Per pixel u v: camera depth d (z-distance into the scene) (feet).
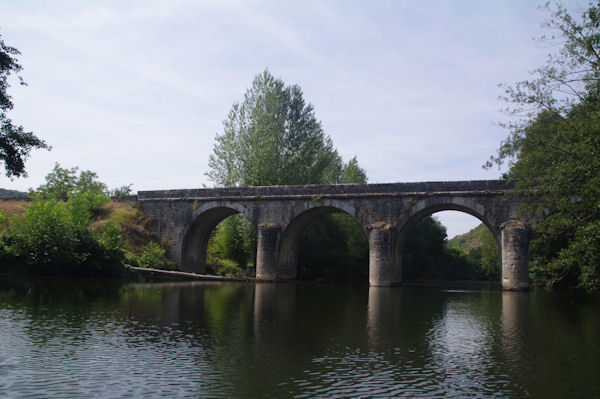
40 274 103.60
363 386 32.04
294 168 164.45
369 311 69.00
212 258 155.12
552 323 59.82
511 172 85.05
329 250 172.76
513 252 106.01
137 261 124.06
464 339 48.29
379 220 118.52
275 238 125.70
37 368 33.71
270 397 29.45
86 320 51.90
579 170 64.54
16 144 74.23
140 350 39.58
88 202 139.64
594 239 61.77
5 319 50.57
